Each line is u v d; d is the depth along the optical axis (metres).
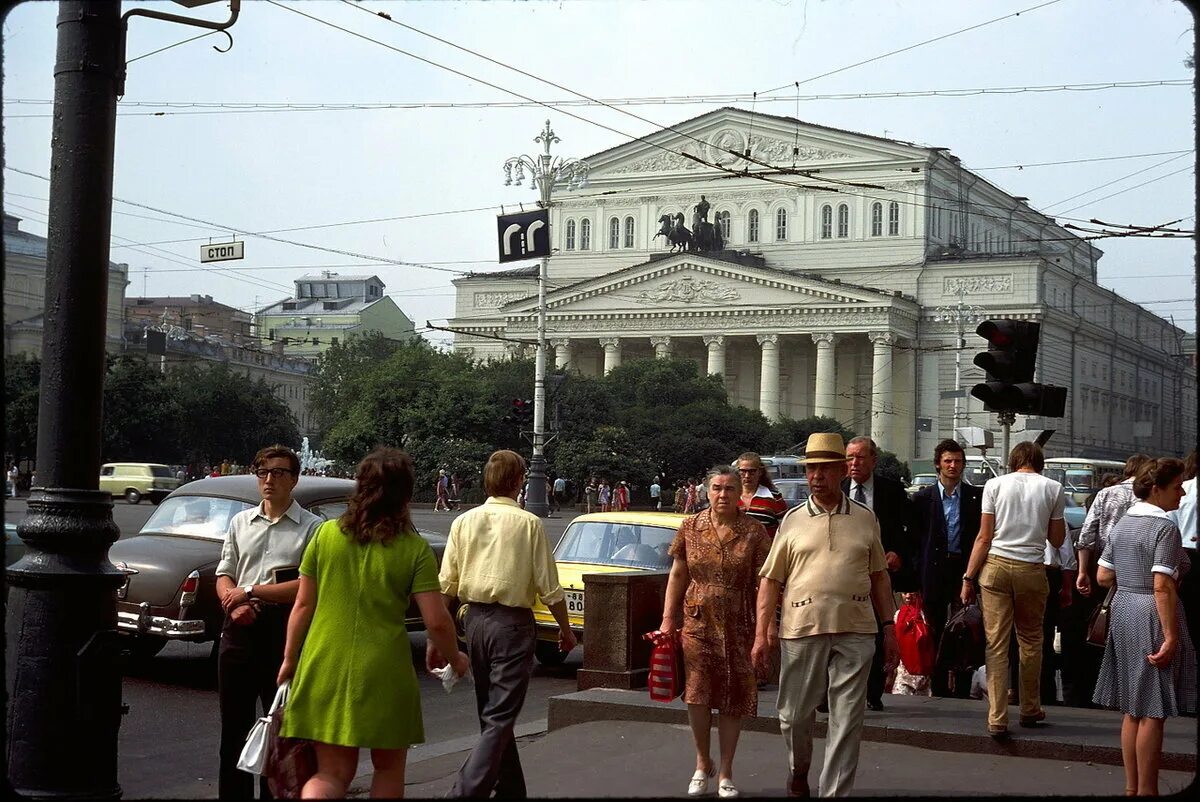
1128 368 113.69
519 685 7.52
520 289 111.38
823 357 96.00
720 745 8.11
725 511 8.20
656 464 74.06
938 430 96.38
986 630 9.54
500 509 7.78
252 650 7.94
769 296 97.50
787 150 102.00
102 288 7.45
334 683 6.09
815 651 7.73
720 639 8.08
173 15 8.01
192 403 77.19
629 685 11.61
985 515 9.57
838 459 7.86
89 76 7.41
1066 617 12.27
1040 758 9.27
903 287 98.06
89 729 7.23
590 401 75.12
